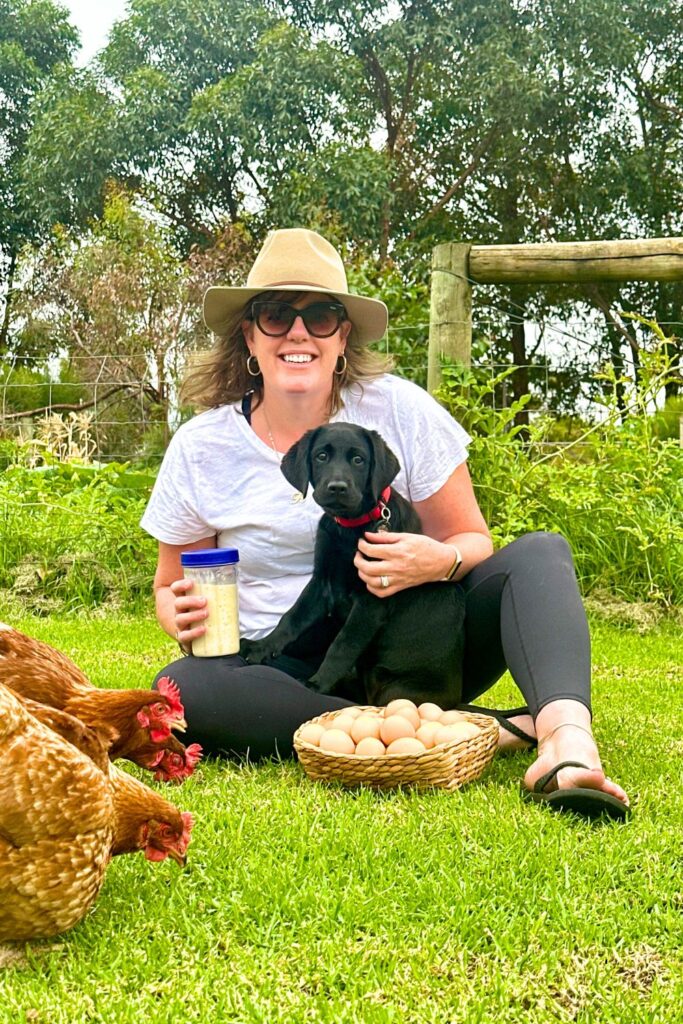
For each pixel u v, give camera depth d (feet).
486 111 74.64
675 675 15.81
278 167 76.02
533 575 10.34
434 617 11.11
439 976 6.40
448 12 76.33
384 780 9.55
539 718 9.40
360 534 11.34
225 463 12.01
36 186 80.38
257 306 11.55
